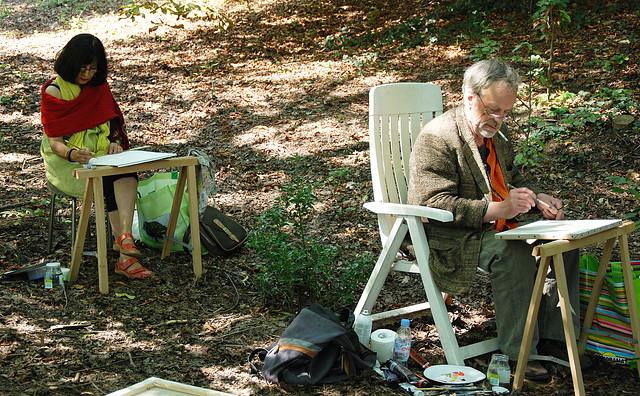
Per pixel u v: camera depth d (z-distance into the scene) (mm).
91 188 3461
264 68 8445
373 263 3617
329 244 4391
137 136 6391
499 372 2695
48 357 2775
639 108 5922
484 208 2832
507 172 3285
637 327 2787
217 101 7371
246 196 5199
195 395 2266
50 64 8492
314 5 10836
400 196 3371
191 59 8797
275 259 3496
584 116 5887
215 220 4145
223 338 3090
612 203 4922
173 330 3143
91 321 3166
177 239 4012
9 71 8133
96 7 11578
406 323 2896
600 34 7938
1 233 4227
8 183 5203
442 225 2984
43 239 4195
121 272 3707
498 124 2898
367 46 8953
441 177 2975
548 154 5691
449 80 7430
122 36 9758
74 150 3656
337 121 6762
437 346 3119
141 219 4191
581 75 6914
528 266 2768
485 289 3783
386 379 2707
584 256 3039
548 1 5984
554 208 3010
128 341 2994
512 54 7688
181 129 6648
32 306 3256
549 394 2633
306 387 2654
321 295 3596
